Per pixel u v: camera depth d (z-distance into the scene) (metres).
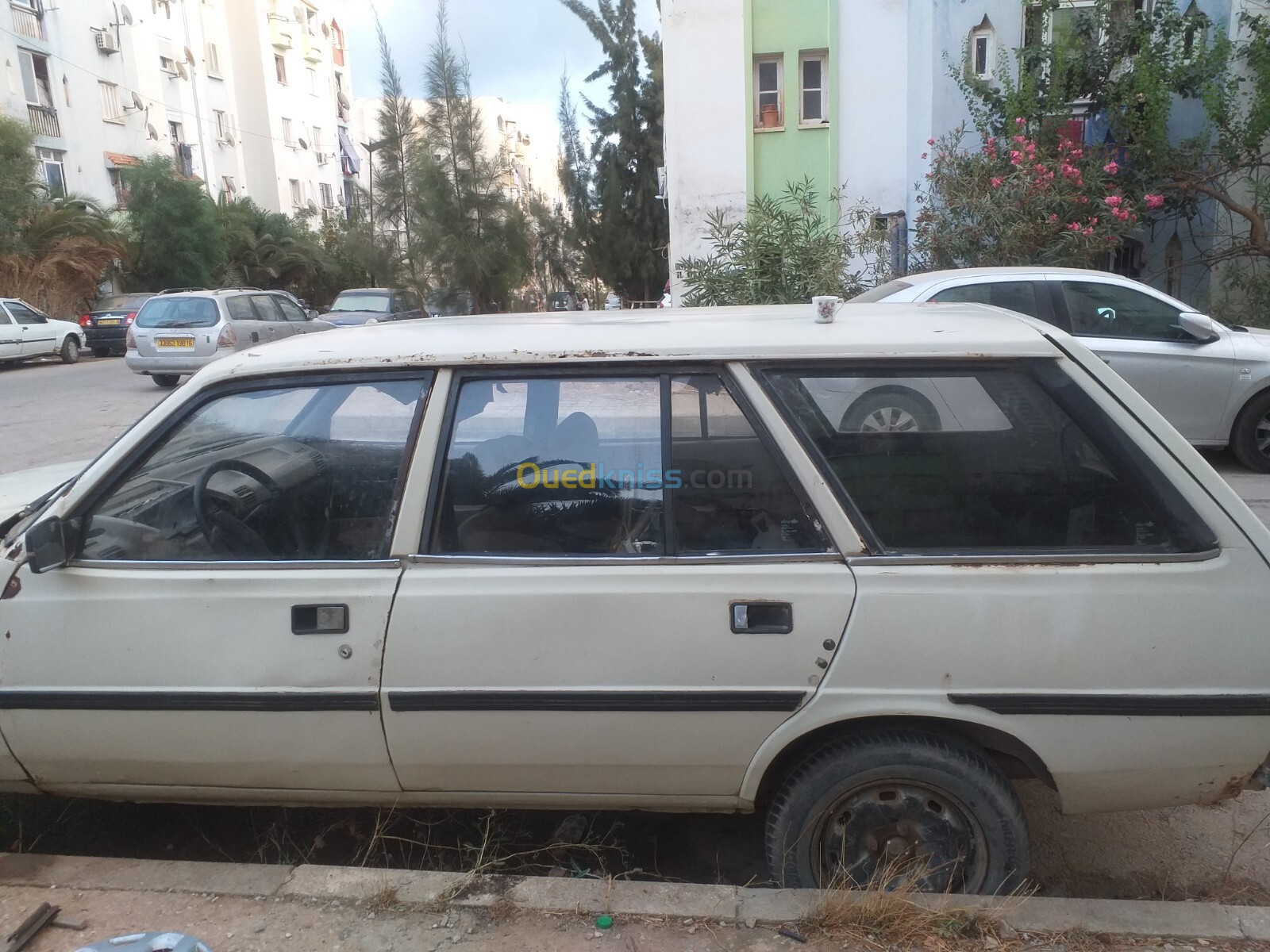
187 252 28.28
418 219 26.81
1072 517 2.54
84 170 30.64
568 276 33.50
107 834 3.38
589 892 2.64
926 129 15.09
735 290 10.57
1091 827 3.35
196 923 2.55
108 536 2.80
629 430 2.64
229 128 41.00
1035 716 2.49
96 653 2.70
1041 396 2.56
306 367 2.75
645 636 2.54
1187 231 13.34
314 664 2.63
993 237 11.77
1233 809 3.43
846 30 16.88
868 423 2.58
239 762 2.73
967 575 2.49
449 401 2.68
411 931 2.51
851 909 2.48
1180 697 2.45
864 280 13.71
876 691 2.50
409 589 2.61
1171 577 2.46
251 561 2.71
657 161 32.81
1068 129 12.95
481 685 2.59
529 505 2.66
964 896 2.55
